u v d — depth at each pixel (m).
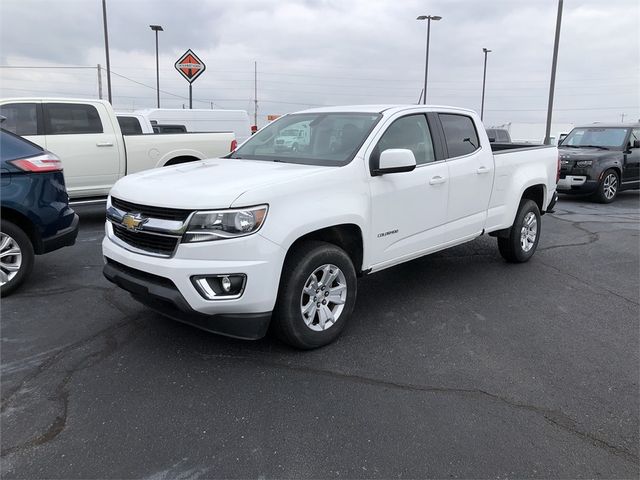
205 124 16.75
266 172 3.87
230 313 3.44
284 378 3.51
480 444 2.85
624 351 4.05
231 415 3.07
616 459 2.76
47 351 3.85
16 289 5.09
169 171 4.21
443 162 4.98
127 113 12.01
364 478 2.57
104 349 3.90
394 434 2.92
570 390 3.44
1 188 4.75
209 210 3.32
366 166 4.18
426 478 2.58
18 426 2.94
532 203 6.40
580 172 12.52
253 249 3.36
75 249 6.89
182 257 3.37
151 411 3.10
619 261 6.81
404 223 4.57
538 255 7.07
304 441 2.84
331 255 3.86
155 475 2.56
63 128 8.24
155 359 3.75
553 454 2.78
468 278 5.89
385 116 4.56
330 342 4.05
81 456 2.70
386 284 5.62
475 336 4.28
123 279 3.72
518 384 3.51
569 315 4.80
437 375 3.60
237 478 2.55
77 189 8.39
